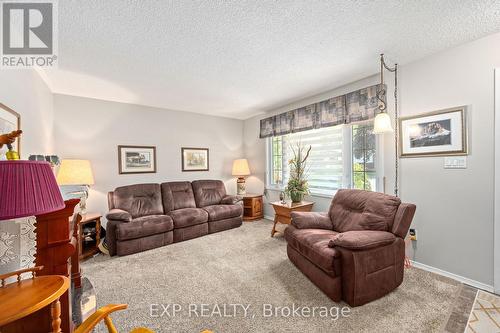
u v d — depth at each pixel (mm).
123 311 1721
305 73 2709
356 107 2936
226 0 1473
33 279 1007
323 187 3586
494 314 1620
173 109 4398
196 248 3055
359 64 2480
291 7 1556
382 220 2020
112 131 3754
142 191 3646
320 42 2021
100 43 1975
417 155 2391
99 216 3070
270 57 2289
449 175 2178
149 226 3025
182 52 2162
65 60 2281
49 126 2998
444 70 2195
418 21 1734
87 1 1455
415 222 2412
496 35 1903
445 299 1809
